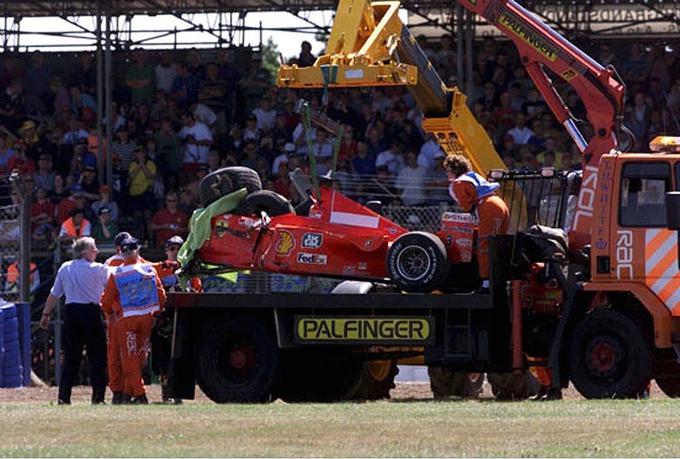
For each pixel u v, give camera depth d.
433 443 38.84
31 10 107.31
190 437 40.44
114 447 38.44
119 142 101.56
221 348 58.81
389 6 63.00
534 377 64.31
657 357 56.56
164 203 99.06
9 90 107.81
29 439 40.50
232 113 103.44
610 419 44.00
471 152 66.94
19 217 80.69
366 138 95.19
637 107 94.88
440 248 56.75
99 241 91.75
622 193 55.06
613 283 54.88
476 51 100.19
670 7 100.62
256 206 61.03
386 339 57.38
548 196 60.53
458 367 58.44
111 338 57.84
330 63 60.66
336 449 37.81
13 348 78.56
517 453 36.84
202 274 61.88
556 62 62.94
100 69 97.81
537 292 57.31
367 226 59.62
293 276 61.22
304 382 61.78
